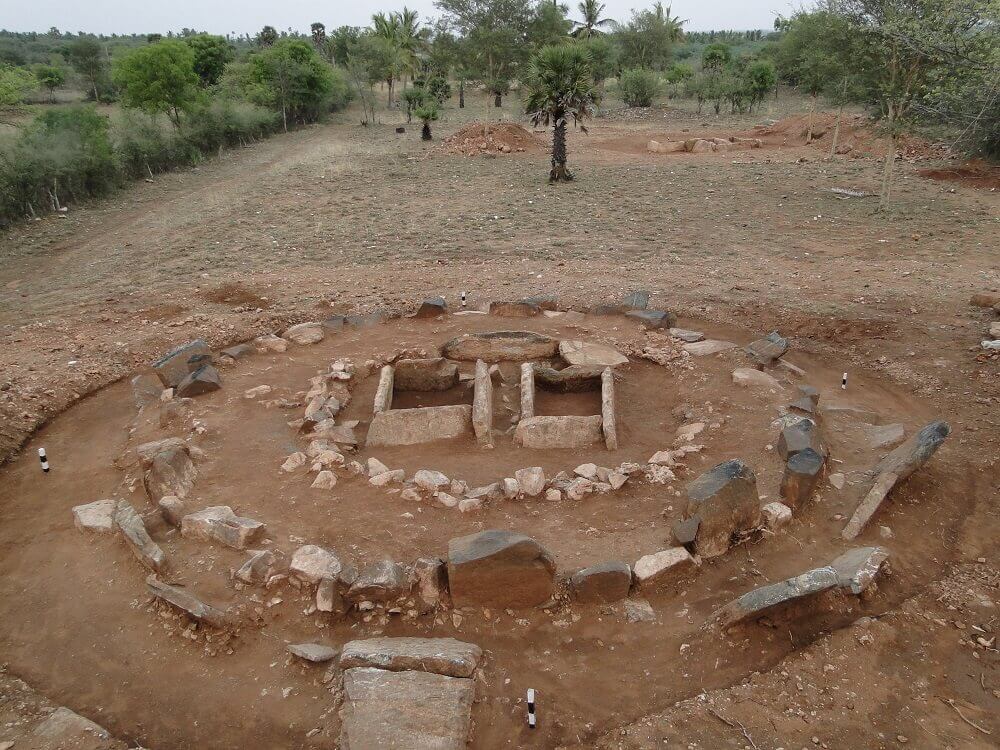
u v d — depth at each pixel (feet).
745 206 70.54
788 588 18.26
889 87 60.08
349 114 194.49
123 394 35.35
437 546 21.54
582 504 23.85
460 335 38.50
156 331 40.93
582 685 17.30
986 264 48.32
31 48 300.81
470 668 17.13
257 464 26.40
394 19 206.28
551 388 33.37
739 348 35.91
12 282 54.39
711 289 45.73
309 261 55.47
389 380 32.65
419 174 94.43
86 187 86.38
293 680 17.58
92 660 18.56
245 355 36.68
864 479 25.05
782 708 16.42
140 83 118.21
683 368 34.17
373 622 19.07
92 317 43.73
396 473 25.11
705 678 17.43
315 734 16.12
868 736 15.75
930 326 37.93
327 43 253.24
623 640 18.56
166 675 17.98
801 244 56.49
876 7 58.39
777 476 24.75
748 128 134.21
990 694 16.98
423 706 15.93
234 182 96.63
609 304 43.52
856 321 39.27
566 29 166.81
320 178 91.66
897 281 45.19
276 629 18.98
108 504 24.58
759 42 376.27
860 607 19.57
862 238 57.11
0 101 106.63
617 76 217.15
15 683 17.97
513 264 53.16
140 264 56.80
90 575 21.49
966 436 28.66
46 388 34.32
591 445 28.35
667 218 67.00
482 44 148.15
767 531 22.11
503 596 19.24
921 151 92.22
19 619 20.11
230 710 16.92
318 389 32.35
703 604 19.66
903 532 22.71
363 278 50.29
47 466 27.91
